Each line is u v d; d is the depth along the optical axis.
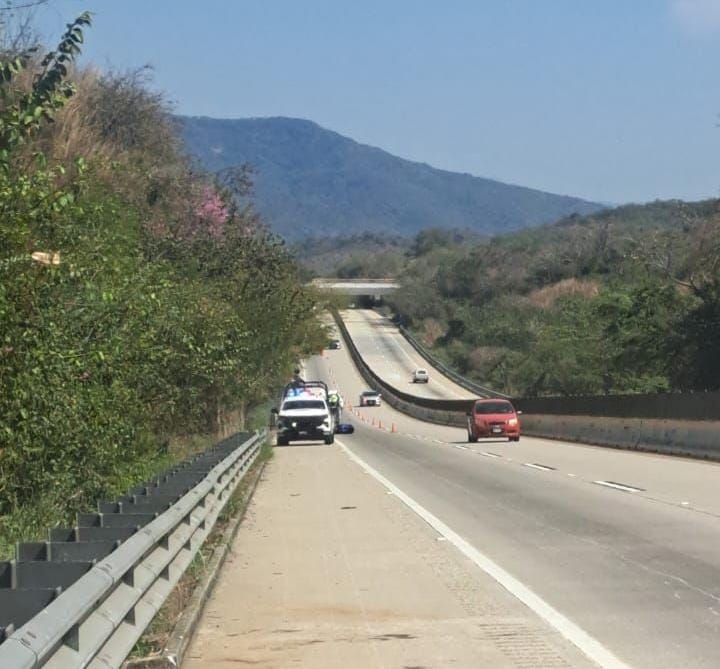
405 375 126.50
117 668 6.89
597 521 17.19
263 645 9.36
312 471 30.56
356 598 11.41
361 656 8.90
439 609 10.73
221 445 24.02
